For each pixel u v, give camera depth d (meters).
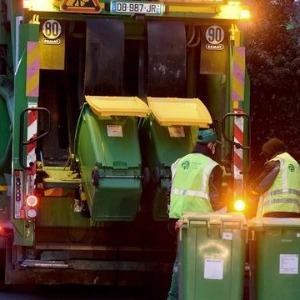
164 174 16.50
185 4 17.45
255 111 25.58
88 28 17.23
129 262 17.78
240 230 14.14
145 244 18.00
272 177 16.94
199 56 18.16
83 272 17.98
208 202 15.49
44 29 17.28
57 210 17.69
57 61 17.33
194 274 14.15
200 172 15.52
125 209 16.61
